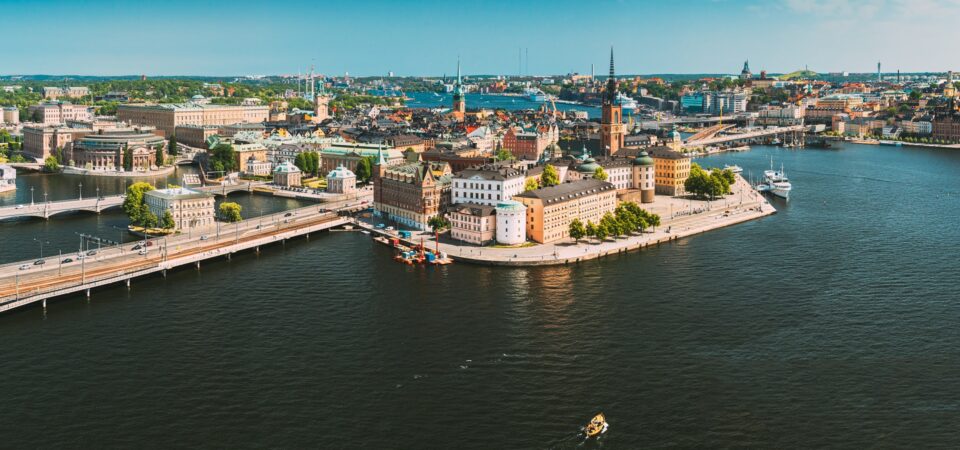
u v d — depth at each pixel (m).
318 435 165.62
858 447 161.00
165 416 173.12
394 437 164.75
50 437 164.50
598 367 197.75
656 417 172.88
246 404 178.75
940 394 182.62
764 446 161.50
